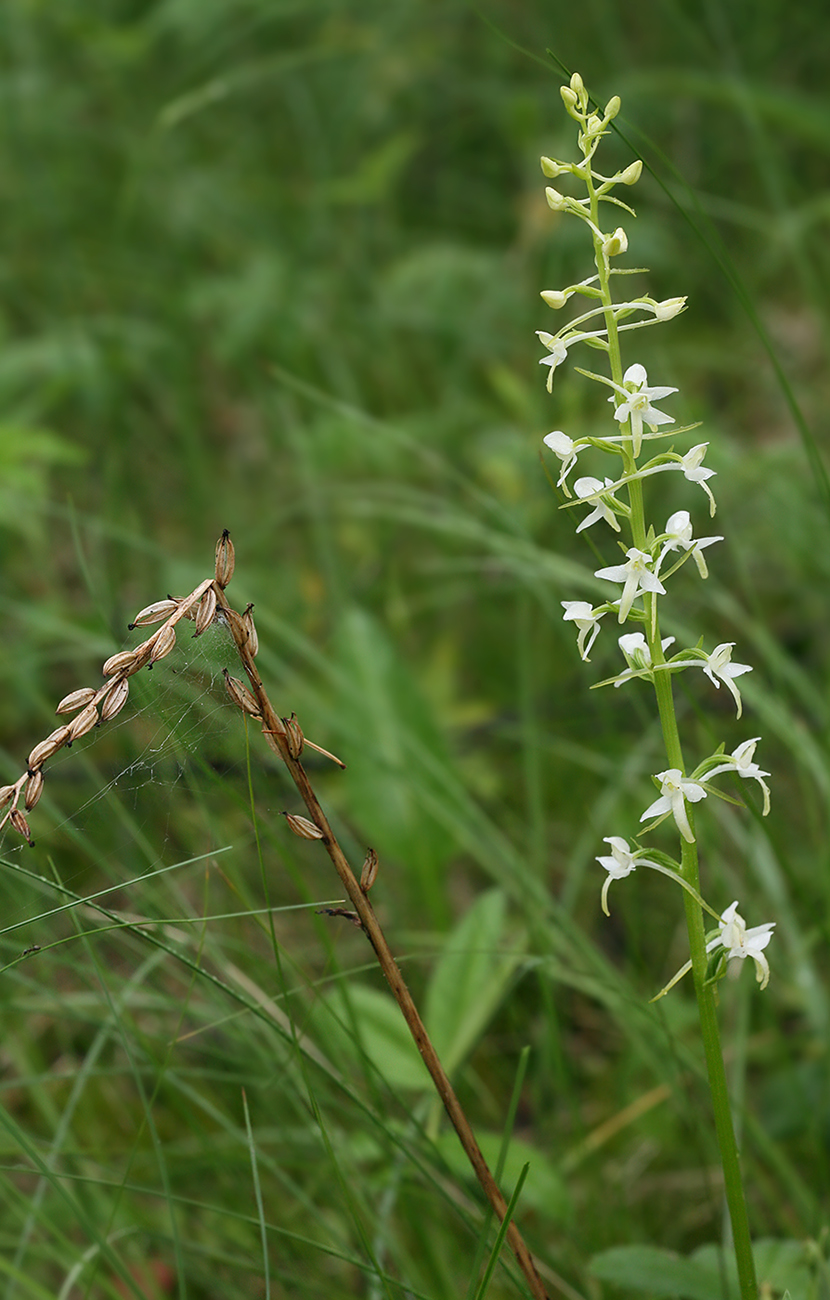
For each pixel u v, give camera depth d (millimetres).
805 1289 2084
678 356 5223
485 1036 3115
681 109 6238
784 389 2631
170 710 1790
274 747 1587
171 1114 2967
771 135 6125
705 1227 2674
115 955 3098
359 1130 2574
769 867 3053
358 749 3082
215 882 3119
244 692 1532
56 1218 2654
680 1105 2684
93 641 3523
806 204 5480
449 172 6969
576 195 5555
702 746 3658
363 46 6098
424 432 5051
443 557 4707
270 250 5977
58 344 5016
